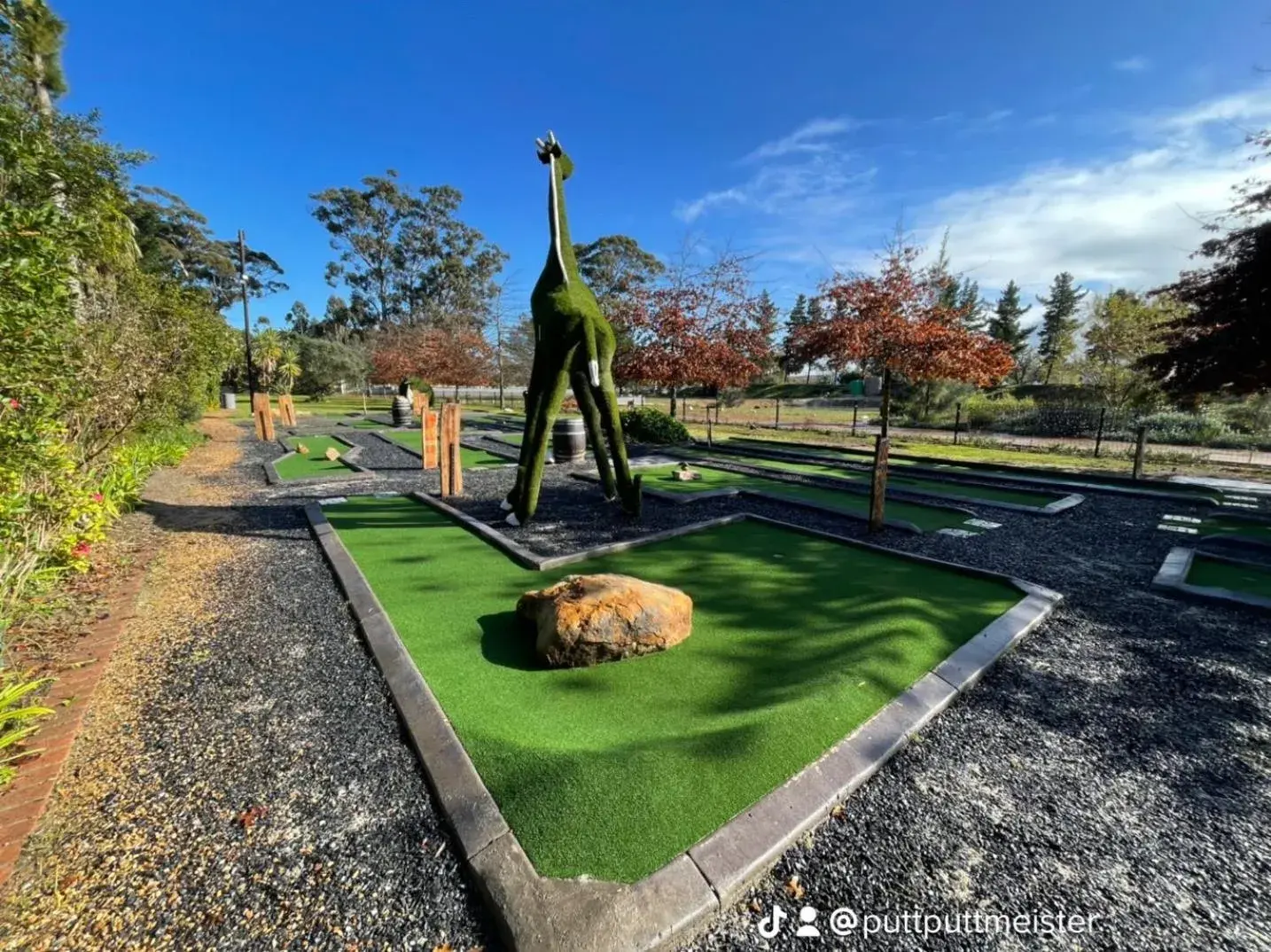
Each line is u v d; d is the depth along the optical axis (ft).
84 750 7.63
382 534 18.62
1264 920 5.29
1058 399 62.80
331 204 130.11
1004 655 10.39
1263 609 12.34
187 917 5.24
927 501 24.43
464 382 85.25
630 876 5.43
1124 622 11.95
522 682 9.20
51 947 4.94
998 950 5.00
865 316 40.96
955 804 6.74
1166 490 26.48
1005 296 125.49
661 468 33.45
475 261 143.95
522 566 15.26
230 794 6.84
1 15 25.75
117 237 22.59
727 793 6.50
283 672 9.77
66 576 13.35
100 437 19.35
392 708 8.67
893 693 8.75
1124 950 5.00
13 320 8.84
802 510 22.65
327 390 109.40
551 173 19.57
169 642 10.87
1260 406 45.03
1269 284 23.84
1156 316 56.65
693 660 9.85
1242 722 8.46
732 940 5.07
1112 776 7.29
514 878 5.44
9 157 13.37
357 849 6.02
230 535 18.47
